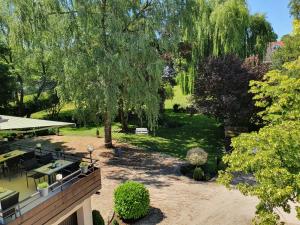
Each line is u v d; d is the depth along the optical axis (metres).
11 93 30.55
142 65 23.00
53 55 22.27
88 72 22.12
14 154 16.03
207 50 35.72
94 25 22.03
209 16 34.56
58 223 12.21
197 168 21.05
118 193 15.82
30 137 30.80
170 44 23.58
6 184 13.76
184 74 38.72
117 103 22.88
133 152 26.36
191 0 24.25
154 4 23.03
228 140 28.77
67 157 16.11
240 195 18.67
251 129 29.91
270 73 13.61
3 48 30.91
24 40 23.09
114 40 22.02
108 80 22.33
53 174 14.38
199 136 31.30
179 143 29.17
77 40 22.14
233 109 26.38
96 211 14.94
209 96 27.88
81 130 33.69
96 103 23.34
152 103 23.58
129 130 32.88
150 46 22.88
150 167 23.19
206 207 17.33
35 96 38.41
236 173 21.67
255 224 10.98
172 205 17.52
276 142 10.32
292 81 12.41
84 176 12.95
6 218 9.84
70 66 21.55
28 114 37.97
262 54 37.84
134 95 23.12
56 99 36.56
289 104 12.44
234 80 26.34
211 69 27.98
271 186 9.66
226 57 29.02
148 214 16.58
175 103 43.69
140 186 16.08
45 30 22.14
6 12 24.77
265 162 10.27
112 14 21.70
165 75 33.06
